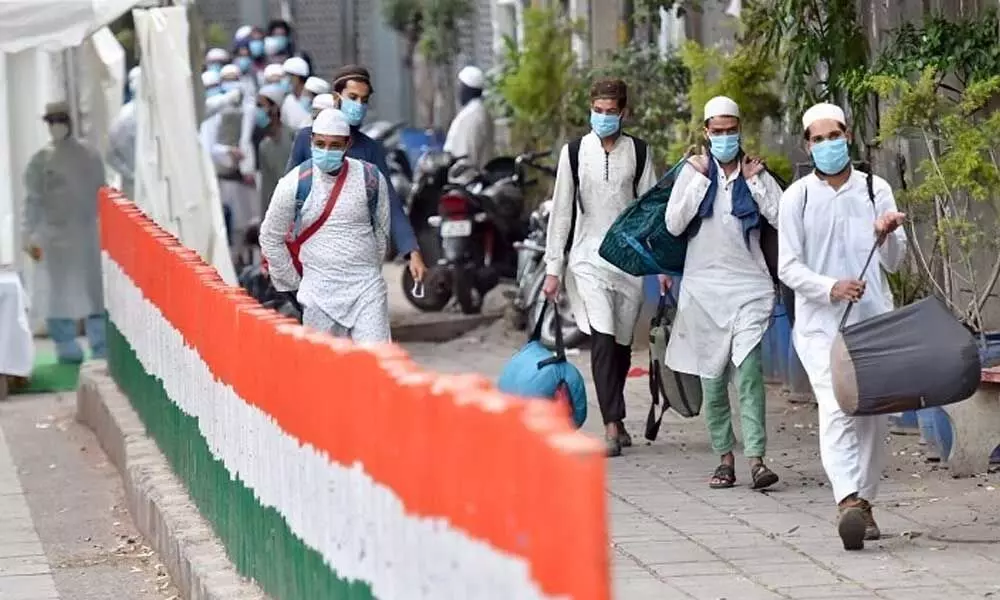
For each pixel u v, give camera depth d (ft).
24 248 130.00
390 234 77.46
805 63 91.09
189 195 120.06
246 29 223.71
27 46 111.55
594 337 84.74
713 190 74.84
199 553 63.36
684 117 121.19
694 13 129.59
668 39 137.49
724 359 75.20
